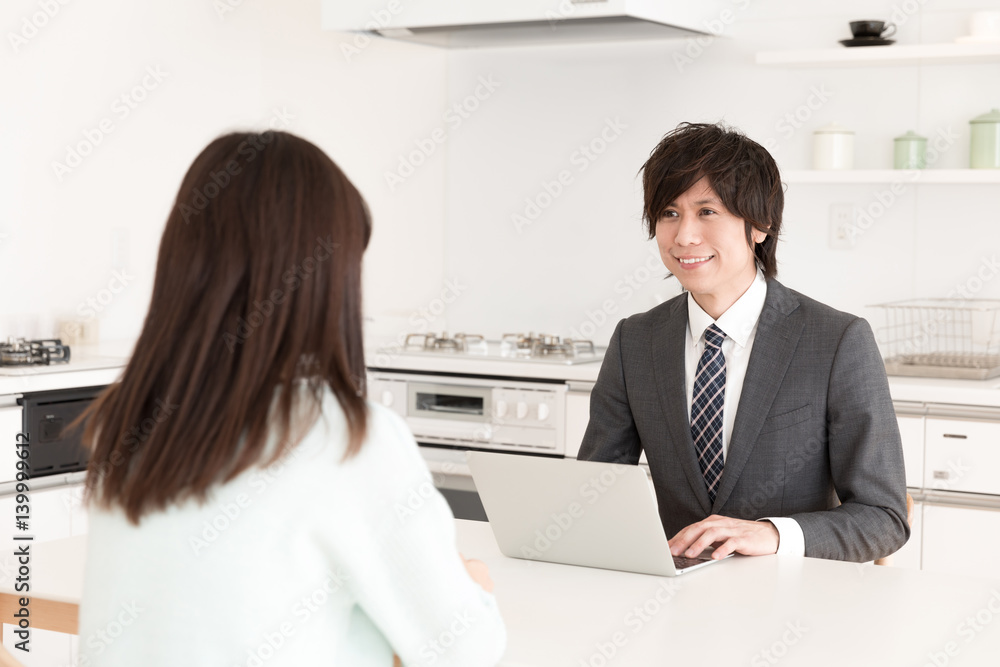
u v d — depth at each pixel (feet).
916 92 9.76
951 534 8.30
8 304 10.09
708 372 5.47
